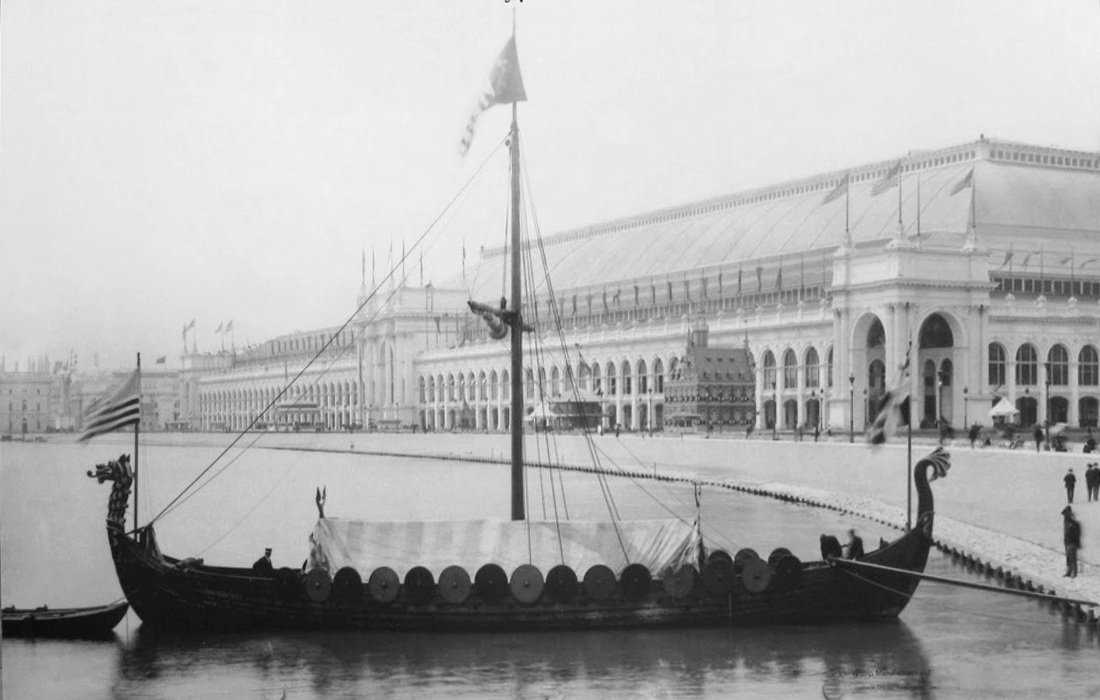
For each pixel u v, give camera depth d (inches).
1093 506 2947.8
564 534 2242.9
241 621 2224.4
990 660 1975.9
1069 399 6732.3
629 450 6427.2
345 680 1913.1
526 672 1935.3
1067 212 7805.1
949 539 3117.6
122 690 1877.5
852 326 6535.4
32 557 3235.7
